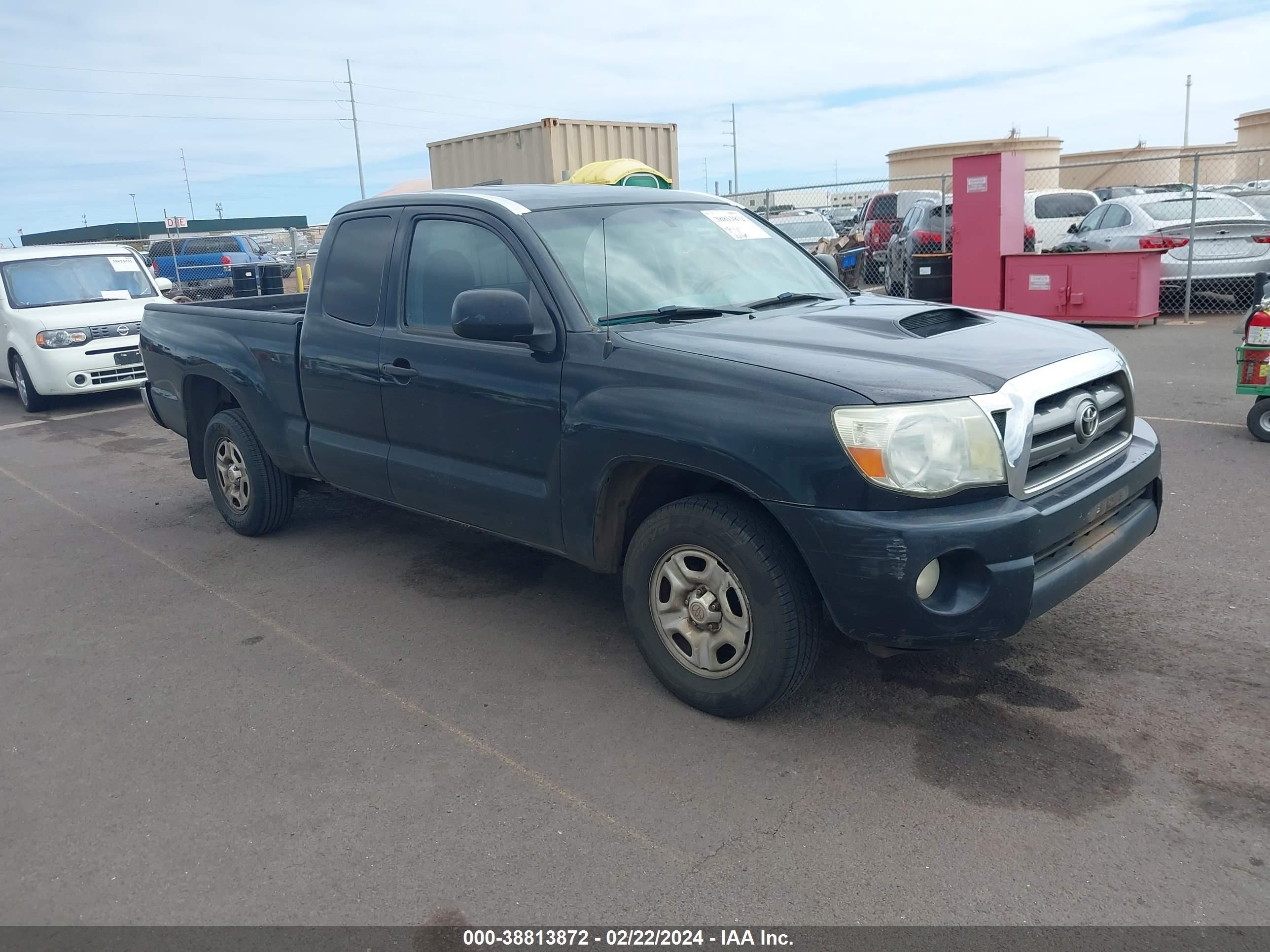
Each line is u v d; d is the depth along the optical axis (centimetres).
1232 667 389
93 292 1245
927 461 309
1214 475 638
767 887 279
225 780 346
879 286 2053
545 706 388
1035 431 331
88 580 561
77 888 292
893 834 299
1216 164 3531
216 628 482
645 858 294
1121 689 377
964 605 317
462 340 429
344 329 489
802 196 3650
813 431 316
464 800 327
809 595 339
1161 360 1052
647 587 377
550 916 272
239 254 2605
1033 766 330
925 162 3641
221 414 603
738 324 393
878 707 372
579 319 388
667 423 348
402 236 466
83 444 976
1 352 1215
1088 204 1984
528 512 412
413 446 463
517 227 415
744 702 354
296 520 652
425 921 272
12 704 412
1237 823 296
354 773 347
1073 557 344
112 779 351
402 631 467
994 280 1353
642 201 466
